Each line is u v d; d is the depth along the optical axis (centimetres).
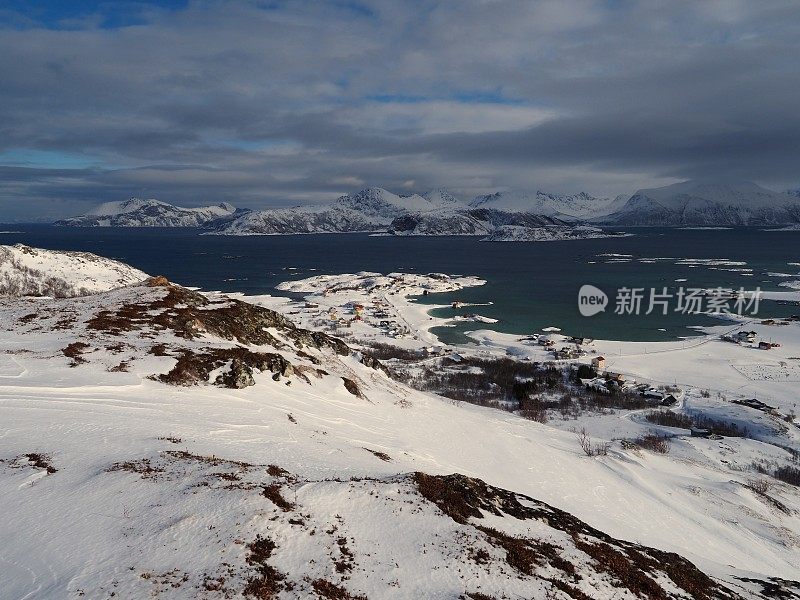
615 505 4388
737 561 3812
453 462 4425
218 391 4184
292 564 1744
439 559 1952
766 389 10788
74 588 1512
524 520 2606
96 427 2852
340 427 4284
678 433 8294
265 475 2395
